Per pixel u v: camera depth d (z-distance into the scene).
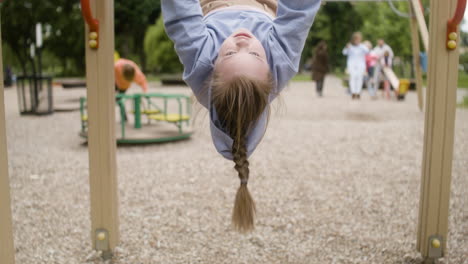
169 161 6.13
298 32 2.12
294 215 4.14
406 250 3.39
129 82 8.44
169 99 14.79
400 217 4.06
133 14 24.95
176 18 2.06
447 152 2.95
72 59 31.02
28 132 8.59
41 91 11.75
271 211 4.24
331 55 38.41
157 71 28.34
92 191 3.14
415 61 9.88
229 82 1.88
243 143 2.04
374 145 7.03
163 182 5.16
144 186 5.02
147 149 6.99
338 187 4.94
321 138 7.61
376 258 3.28
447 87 2.88
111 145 3.12
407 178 5.25
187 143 7.45
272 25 2.18
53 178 5.38
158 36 23.98
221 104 1.93
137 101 7.94
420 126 8.62
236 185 5.04
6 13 14.23
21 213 4.23
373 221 3.98
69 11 20.36
